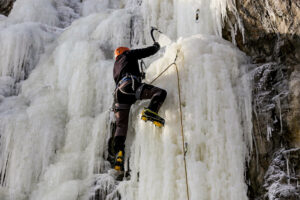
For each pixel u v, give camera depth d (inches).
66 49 253.4
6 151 204.2
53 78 249.6
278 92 165.2
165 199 158.6
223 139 162.2
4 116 218.5
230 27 197.8
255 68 177.5
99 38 265.4
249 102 168.7
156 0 255.8
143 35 258.8
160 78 184.5
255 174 158.4
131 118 186.9
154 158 168.9
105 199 183.2
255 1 186.2
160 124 165.0
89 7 371.2
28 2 341.1
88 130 207.2
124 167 182.7
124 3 335.9
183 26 230.2
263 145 160.2
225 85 171.9
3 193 196.1
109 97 215.8
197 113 167.8
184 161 158.2
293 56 165.3
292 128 153.7
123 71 177.9
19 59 273.0
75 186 185.3
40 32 297.1
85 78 223.9
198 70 175.6
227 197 153.6
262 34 182.4
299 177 145.1
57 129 213.5
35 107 226.2
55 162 204.1
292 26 168.1
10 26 295.7
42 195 189.2
